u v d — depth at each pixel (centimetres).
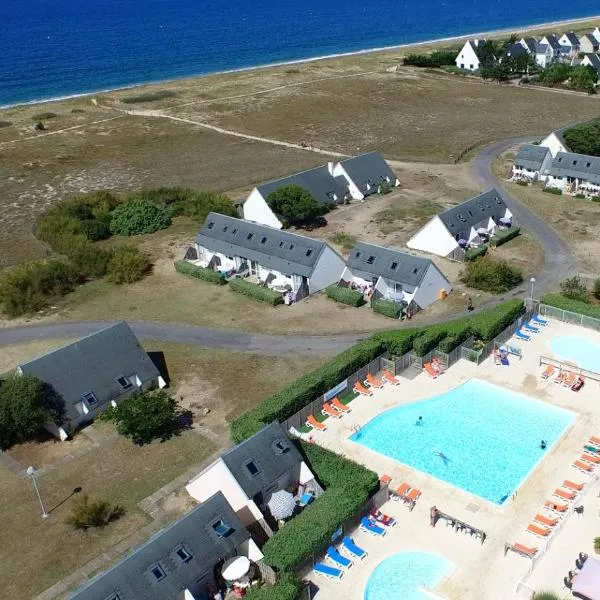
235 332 7238
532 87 19862
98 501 4888
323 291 8044
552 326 7050
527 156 11938
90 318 7750
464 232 9044
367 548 4369
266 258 8225
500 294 7806
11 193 12131
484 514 4641
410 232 9688
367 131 15488
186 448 5441
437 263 8694
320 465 4972
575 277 7875
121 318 7712
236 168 13112
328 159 13475
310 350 6806
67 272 8538
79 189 12200
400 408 5881
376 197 11262
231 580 3966
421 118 16550
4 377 6241
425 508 4716
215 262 8756
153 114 17700
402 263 7650
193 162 13625
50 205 11431
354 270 8038
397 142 14550
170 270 8894
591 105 17512
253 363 6631
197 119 17000
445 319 7288
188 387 6288
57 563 4381
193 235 10012
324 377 5847
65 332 7469
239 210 10706
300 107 17912
